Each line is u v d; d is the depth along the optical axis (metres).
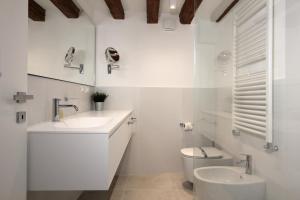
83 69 2.49
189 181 2.43
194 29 2.75
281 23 1.43
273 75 1.52
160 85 2.99
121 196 2.29
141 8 2.89
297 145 1.29
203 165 2.11
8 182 1.07
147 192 2.38
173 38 3.00
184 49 3.00
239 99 1.97
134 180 2.74
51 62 1.72
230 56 2.13
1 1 1.01
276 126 1.49
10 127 1.09
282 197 1.42
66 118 1.85
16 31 1.13
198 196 1.99
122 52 2.96
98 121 1.94
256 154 1.72
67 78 2.06
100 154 1.24
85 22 2.55
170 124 3.00
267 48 1.55
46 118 1.67
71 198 2.08
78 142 1.25
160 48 2.99
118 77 2.96
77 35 2.30
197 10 2.45
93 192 2.38
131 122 2.70
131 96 2.97
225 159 2.09
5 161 1.05
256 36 1.73
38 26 1.52
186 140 2.99
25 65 1.22
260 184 1.64
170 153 3.00
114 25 2.96
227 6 2.20
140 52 2.98
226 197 1.77
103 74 2.96
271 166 1.54
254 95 1.74
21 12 1.18
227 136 2.13
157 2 2.42
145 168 2.98
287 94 1.38
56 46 1.81
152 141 2.98
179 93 3.00
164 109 3.00
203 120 2.41
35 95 1.50
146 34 2.98
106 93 2.96
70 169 1.25
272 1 1.52
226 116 2.16
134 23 2.97
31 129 1.28
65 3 2.00
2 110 1.03
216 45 2.32
